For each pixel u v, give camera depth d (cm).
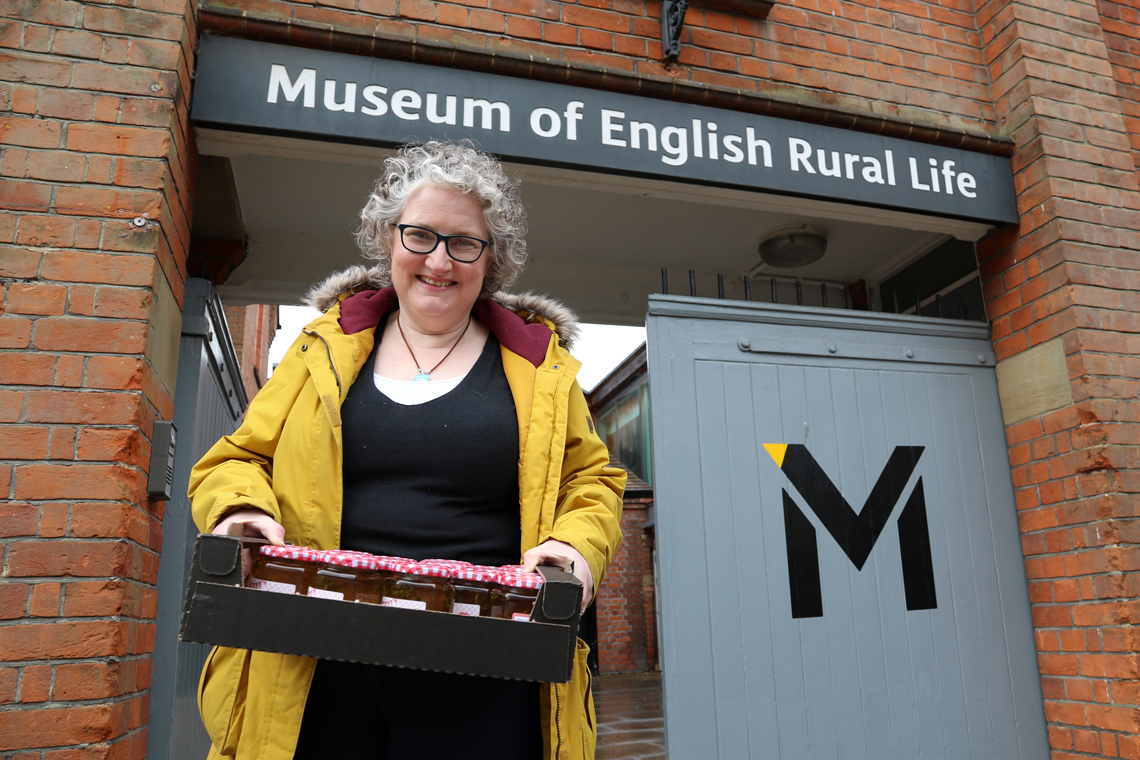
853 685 293
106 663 180
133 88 218
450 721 118
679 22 293
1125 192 333
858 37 335
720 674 279
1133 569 287
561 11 292
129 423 195
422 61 265
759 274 455
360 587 104
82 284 201
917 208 321
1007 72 345
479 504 132
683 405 303
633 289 450
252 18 248
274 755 112
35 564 181
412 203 137
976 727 302
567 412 140
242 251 379
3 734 170
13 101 209
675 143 290
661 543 286
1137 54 397
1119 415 301
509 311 150
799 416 315
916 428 329
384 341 144
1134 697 277
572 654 102
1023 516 327
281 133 248
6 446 186
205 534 99
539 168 279
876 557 310
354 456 128
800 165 306
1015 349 336
